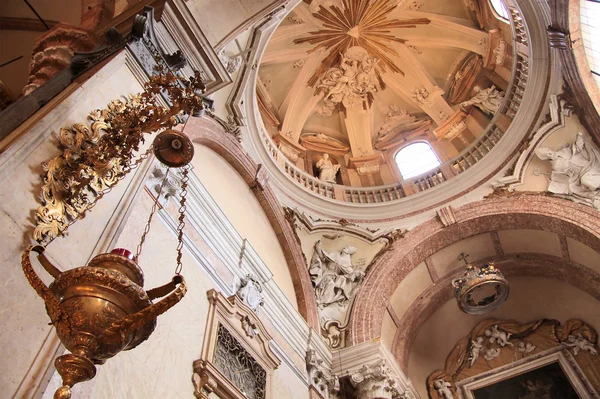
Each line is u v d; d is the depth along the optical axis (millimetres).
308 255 11016
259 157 10617
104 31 6184
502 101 12203
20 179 3438
